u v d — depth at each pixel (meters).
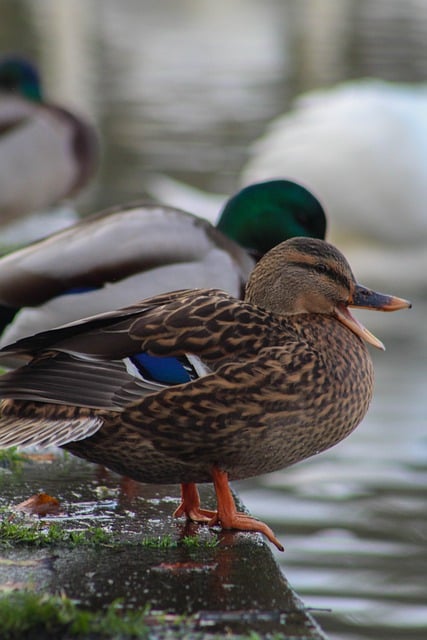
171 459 6.59
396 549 12.12
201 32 48.44
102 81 38.06
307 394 6.57
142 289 9.56
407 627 10.38
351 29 47.31
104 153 29.45
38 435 6.19
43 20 51.28
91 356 6.38
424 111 25.59
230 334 6.54
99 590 5.91
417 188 25.03
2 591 5.79
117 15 53.44
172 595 5.88
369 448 15.23
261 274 7.20
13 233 21.28
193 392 6.39
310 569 11.68
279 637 5.41
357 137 25.14
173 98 35.53
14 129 18.58
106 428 6.45
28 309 9.62
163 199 22.62
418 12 52.34
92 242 9.62
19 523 6.95
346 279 7.16
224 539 6.73
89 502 7.45
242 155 29.19
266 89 36.56
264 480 14.27
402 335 21.11
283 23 50.00
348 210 25.16
